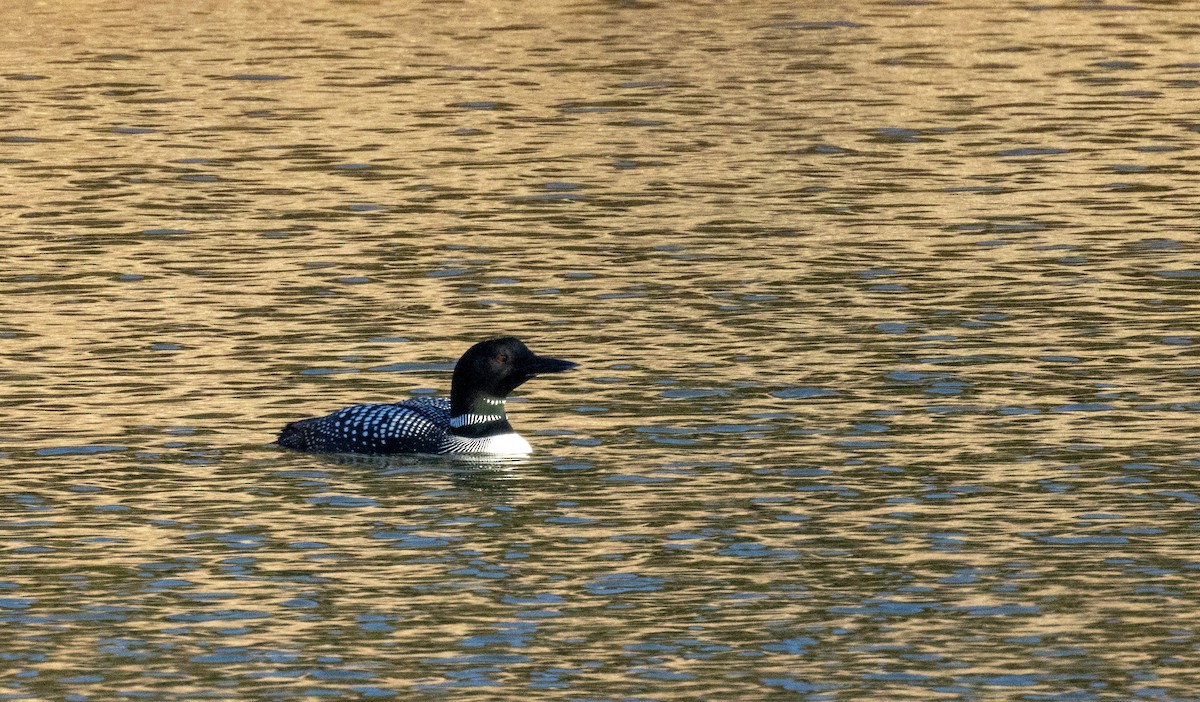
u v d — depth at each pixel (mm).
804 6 41031
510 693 12000
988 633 12828
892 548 14312
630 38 37719
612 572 13898
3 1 41000
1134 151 28594
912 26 38719
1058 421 17188
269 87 33281
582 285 21984
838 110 31516
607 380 18516
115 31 38250
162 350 19562
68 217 25234
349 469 16141
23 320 20594
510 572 13914
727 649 12617
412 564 14070
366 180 27234
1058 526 14711
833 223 24797
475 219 25109
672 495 15453
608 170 27750
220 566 14039
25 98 32375
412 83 33656
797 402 17812
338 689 12055
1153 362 18906
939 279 22125
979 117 30969
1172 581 13648
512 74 34375
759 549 14312
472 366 16391
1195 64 34938
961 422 17188
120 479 15852
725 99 32375
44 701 11906
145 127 30422
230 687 12094
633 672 12273
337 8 40875
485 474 15984
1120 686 12023
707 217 25125
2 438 16844
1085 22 39062
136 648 12672
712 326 20328
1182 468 15945
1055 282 21922
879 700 11867
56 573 13898
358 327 20406
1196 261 22734
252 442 16828
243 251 23594
